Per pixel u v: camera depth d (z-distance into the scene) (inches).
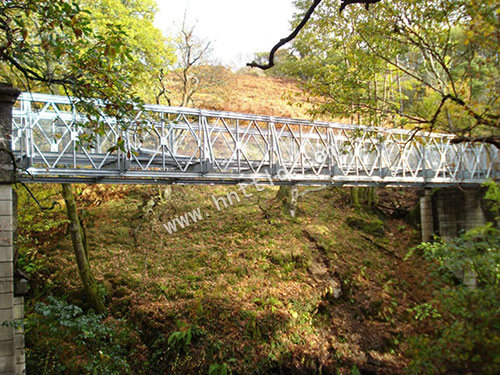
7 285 312.7
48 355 411.2
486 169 710.5
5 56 270.1
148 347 467.2
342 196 814.5
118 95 288.8
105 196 684.1
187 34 786.8
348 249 651.5
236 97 1101.7
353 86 424.2
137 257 573.9
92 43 379.6
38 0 256.4
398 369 468.4
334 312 547.5
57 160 378.9
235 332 480.4
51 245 565.3
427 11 337.4
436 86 633.0
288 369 466.9
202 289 526.0
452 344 279.9
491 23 262.5
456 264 310.0
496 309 264.2
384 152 625.6
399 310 559.8
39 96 371.2
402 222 780.6
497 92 292.8
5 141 314.8
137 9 755.4
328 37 731.4
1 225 313.6
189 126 457.4
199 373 446.6
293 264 589.9
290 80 1465.3
